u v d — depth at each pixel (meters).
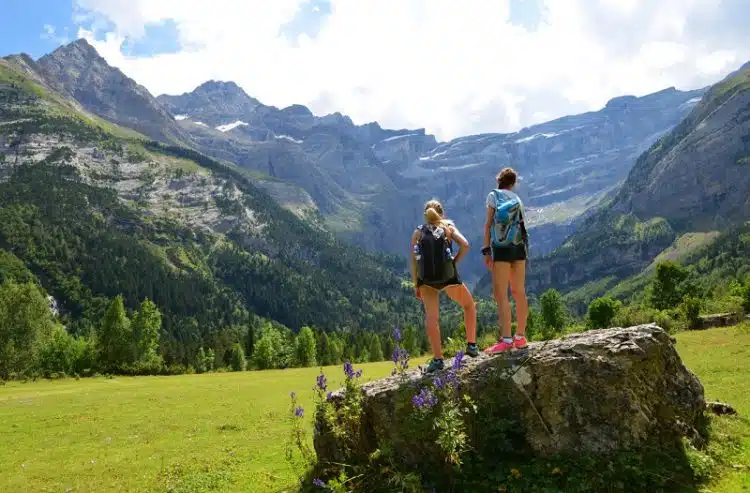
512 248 8.86
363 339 143.12
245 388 39.81
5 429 24.42
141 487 13.40
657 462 7.18
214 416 25.30
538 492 6.77
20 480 15.04
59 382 63.47
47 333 83.69
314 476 9.37
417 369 9.61
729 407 9.66
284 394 33.50
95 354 86.88
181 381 54.16
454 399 7.86
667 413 7.91
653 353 8.17
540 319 79.62
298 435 10.12
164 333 198.00
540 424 7.74
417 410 8.01
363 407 8.88
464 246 8.98
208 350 130.62
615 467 7.05
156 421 24.80
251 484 11.76
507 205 8.89
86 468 15.98
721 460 7.55
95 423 25.23
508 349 8.78
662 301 82.31
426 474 7.77
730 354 24.31
